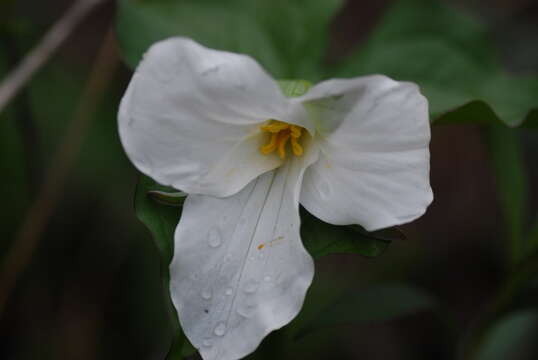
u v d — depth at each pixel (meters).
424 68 0.40
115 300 0.48
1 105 0.41
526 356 0.44
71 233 0.48
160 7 0.38
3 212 0.47
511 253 0.41
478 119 0.35
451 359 0.42
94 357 0.47
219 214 0.33
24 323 0.47
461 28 0.40
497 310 0.41
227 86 0.30
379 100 0.30
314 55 0.39
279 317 0.32
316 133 0.32
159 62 0.30
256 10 0.39
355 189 0.31
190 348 0.32
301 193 0.33
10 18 0.43
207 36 0.38
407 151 0.31
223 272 0.32
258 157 0.33
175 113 0.31
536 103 0.39
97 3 0.43
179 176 0.31
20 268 0.45
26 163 0.45
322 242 0.33
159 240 0.33
